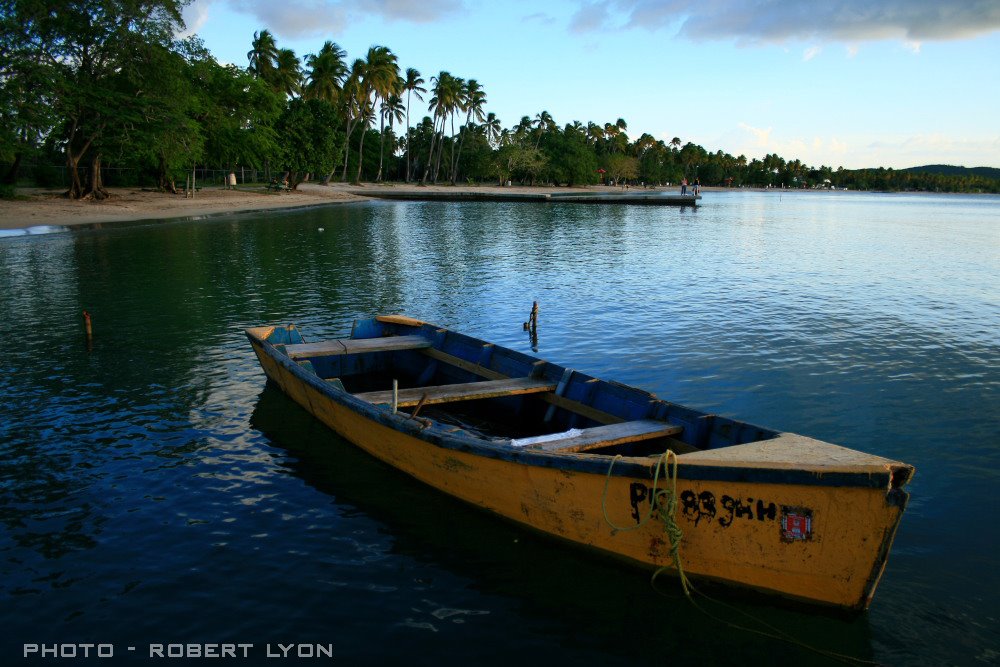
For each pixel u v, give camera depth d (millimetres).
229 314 17812
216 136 56406
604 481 6258
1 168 50094
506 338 15742
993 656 5559
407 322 12852
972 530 7434
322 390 9375
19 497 7961
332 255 29484
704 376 12836
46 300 19047
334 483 8438
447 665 5406
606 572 6652
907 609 6129
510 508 7242
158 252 28531
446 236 39250
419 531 7371
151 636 5668
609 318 17812
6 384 11969
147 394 11539
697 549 6016
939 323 17312
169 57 42906
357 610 6051
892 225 59219
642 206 78062
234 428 10109
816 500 5336
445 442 7496
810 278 25141
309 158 69938
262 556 6844
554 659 5504
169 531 7273
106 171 58281
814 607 5789
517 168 116438
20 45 37281
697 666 5465
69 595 6168
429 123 114625
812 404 11367
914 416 10812
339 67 78812
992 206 128625
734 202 110750
